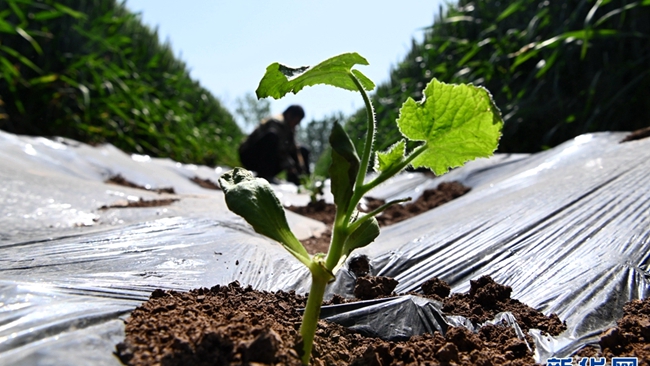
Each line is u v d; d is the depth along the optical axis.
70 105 1.60
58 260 0.37
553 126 1.19
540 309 0.31
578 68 1.17
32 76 1.53
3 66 1.39
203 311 0.24
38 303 0.24
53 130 1.50
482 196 0.66
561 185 0.53
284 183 1.83
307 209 0.94
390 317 0.29
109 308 0.24
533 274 0.36
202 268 0.38
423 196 0.89
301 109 1.89
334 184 0.20
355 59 0.21
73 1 1.64
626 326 0.26
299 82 0.23
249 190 0.20
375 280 0.33
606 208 0.44
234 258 0.41
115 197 0.67
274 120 1.85
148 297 0.29
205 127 2.47
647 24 1.08
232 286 0.31
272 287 0.37
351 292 0.37
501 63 1.31
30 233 0.46
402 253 0.44
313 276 0.21
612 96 1.07
